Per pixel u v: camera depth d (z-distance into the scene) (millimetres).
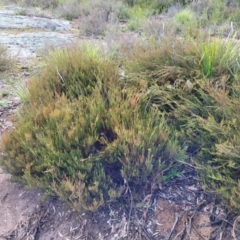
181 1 9812
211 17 7961
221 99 2602
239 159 2422
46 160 2506
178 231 2393
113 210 2518
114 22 8227
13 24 7984
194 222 2426
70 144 2574
